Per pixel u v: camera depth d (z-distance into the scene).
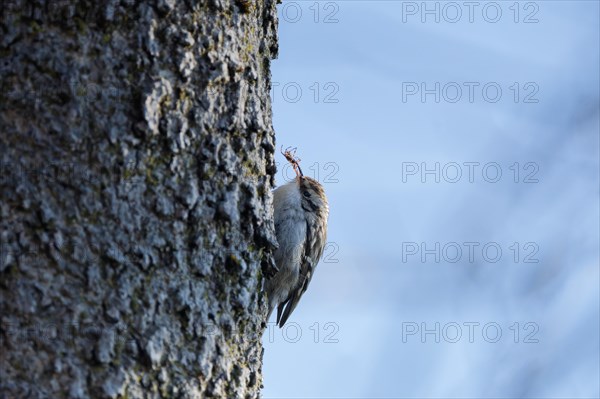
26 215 4.92
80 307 4.87
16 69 5.07
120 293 4.98
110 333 4.89
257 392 5.72
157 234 5.18
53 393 4.71
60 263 4.89
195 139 5.44
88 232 4.98
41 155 5.00
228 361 5.45
